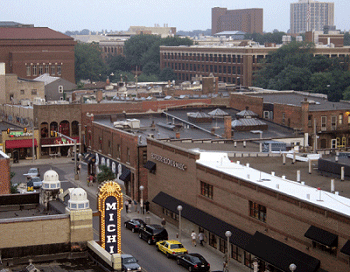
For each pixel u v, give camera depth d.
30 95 171.25
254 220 65.38
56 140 142.88
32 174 116.94
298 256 57.91
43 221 38.97
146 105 150.50
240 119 117.38
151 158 91.50
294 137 111.12
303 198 58.28
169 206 83.44
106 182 48.06
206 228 72.94
